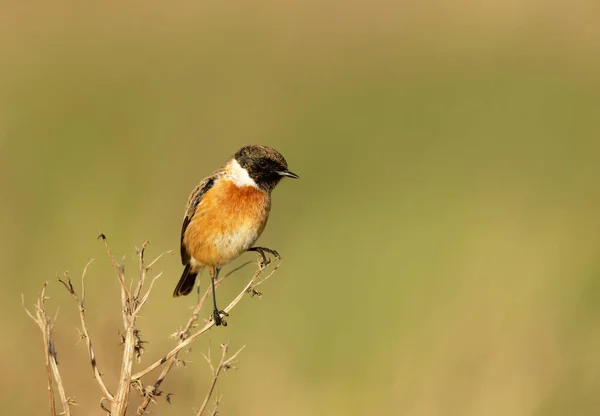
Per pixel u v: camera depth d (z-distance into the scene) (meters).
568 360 13.59
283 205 20.19
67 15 31.91
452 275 16.17
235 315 14.73
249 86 27.41
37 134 22.12
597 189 20.36
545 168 22.16
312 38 32.75
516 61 30.73
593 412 12.86
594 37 32.66
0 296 14.31
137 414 8.27
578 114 25.98
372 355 14.24
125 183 19.16
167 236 16.88
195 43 30.83
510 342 13.73
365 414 13.13
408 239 18.09
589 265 15.76
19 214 17.47
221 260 11.15
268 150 11.24
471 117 25.94
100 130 22.61
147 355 11.40
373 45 32.19
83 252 15.93
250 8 35.69
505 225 18.17
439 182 21.36
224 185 11.05
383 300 15.68
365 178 21.77
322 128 24.75
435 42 32.44
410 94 27.92
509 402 12.93
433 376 13.41
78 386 11.60
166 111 24.56
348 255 17.61
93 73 27.33
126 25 31.58
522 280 15.45
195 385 11.43
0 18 30.88
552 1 35.53
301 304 15.70
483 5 36.00
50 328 8.12
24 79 26.41
